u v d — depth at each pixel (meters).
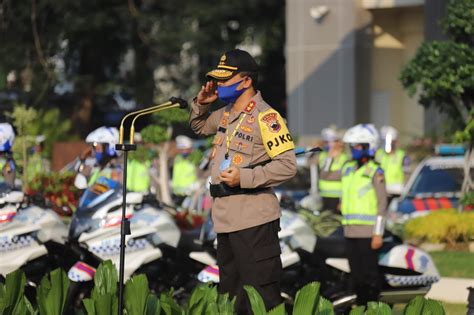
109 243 23.14
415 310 14.53
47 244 23.83
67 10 83.50
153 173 42.59
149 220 23.50
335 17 69.44
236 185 16.56
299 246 23.70
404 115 71.69
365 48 69.75
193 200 37.38
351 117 69.00
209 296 15.02
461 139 38.09
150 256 23.36
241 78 17.03
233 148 16.94
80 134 89.62
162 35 88.69
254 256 16.75
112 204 23.30
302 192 49.81
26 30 79.44
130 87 93.50
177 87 96.56
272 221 16.91
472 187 39.41
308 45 70.31
